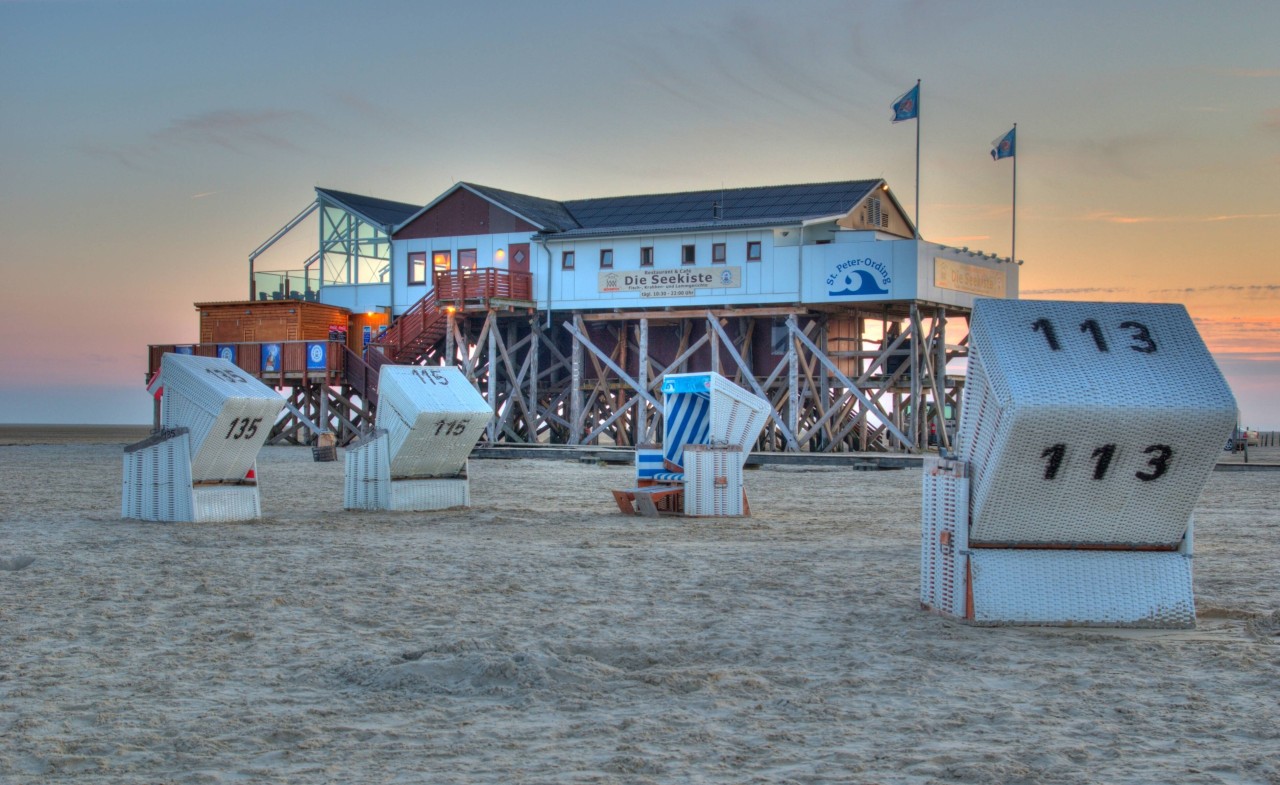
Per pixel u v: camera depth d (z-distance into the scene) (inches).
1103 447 366.9
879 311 1854.1
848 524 764.0
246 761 251.8
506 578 505.7
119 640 373.4
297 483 1140.5
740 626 396.5
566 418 2034.9
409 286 2031.3
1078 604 390.6
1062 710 288.7
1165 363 373.4
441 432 844.0
